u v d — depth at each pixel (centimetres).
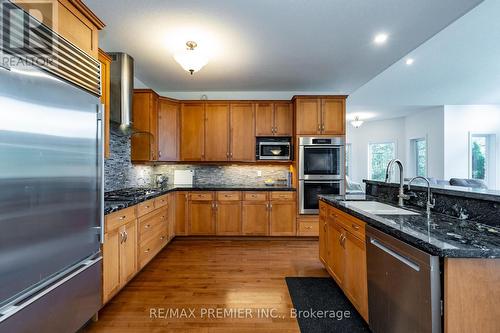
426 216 167
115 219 210
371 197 266
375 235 157
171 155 412
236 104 428
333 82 408
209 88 440
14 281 116
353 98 556
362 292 177
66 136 145
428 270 110
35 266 126
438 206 180
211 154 428
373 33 254
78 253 156
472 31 283
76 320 156
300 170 399
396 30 249
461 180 501
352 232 195
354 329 181
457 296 106
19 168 117
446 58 358
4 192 111
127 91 296
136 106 372
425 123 656
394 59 318
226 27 243
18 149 117
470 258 106
